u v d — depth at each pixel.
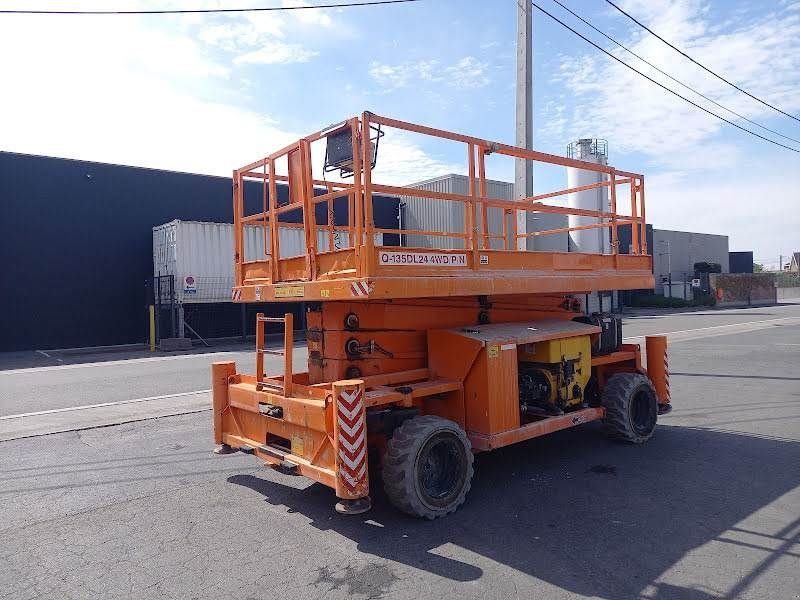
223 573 3.85
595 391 7.24
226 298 21.80
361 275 4.42
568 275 6.20
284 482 5.71
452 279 4.98
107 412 9.00
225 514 4.89
